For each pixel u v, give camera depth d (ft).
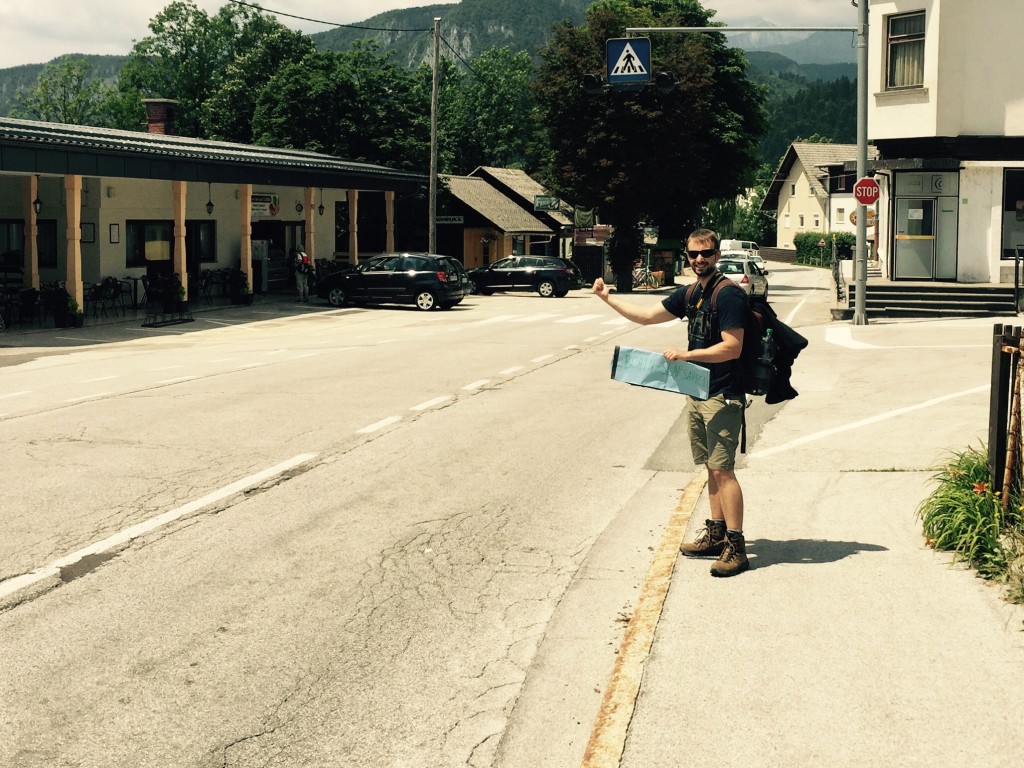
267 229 130.00
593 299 134.10
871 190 81.20
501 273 141.59
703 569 21.76
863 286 81.87
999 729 14.43
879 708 15.15
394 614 20.65
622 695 15.80
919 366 53.93
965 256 94.94
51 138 78.02
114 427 38.65
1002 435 23.41
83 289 94.38
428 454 35.01
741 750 14.11
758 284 124.16
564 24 160.45
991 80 92.79
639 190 156.15
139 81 262.47
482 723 16.21
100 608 20.71
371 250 175.42
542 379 53.42
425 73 304.50
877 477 29.58
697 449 22.53
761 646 17.49
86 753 15.15
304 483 30.76
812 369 54.90
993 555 21.12
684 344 73.36
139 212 104.17
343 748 15.38
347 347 70.79
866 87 80.38
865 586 20.27
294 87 166.20
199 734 15.75
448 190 177.47
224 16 259.80
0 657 18.37
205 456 34.04
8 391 48.55
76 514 27.17
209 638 19.31
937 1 92.32
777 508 26.53
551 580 22.77
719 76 181.88
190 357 65.31
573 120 158.92
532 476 32.22
